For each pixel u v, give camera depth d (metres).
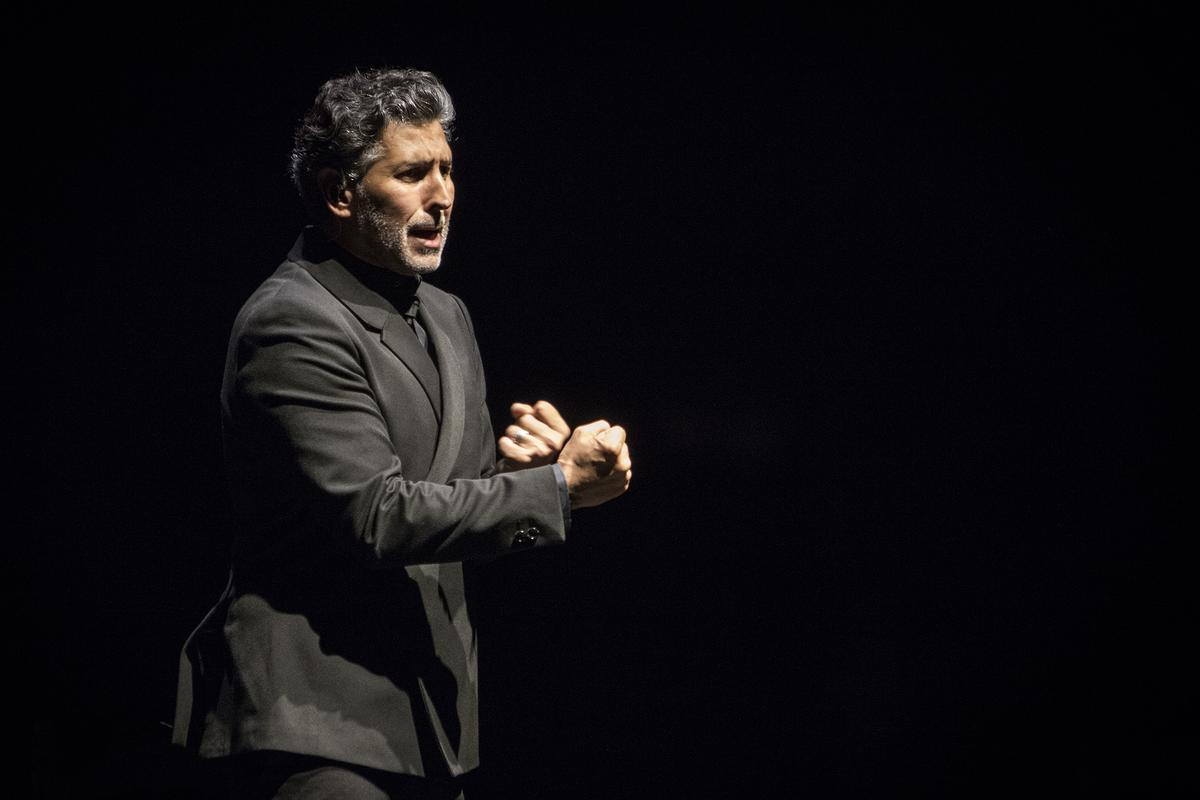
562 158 10.88
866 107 10.93
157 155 10.50
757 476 11.11
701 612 11.05
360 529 4.52
